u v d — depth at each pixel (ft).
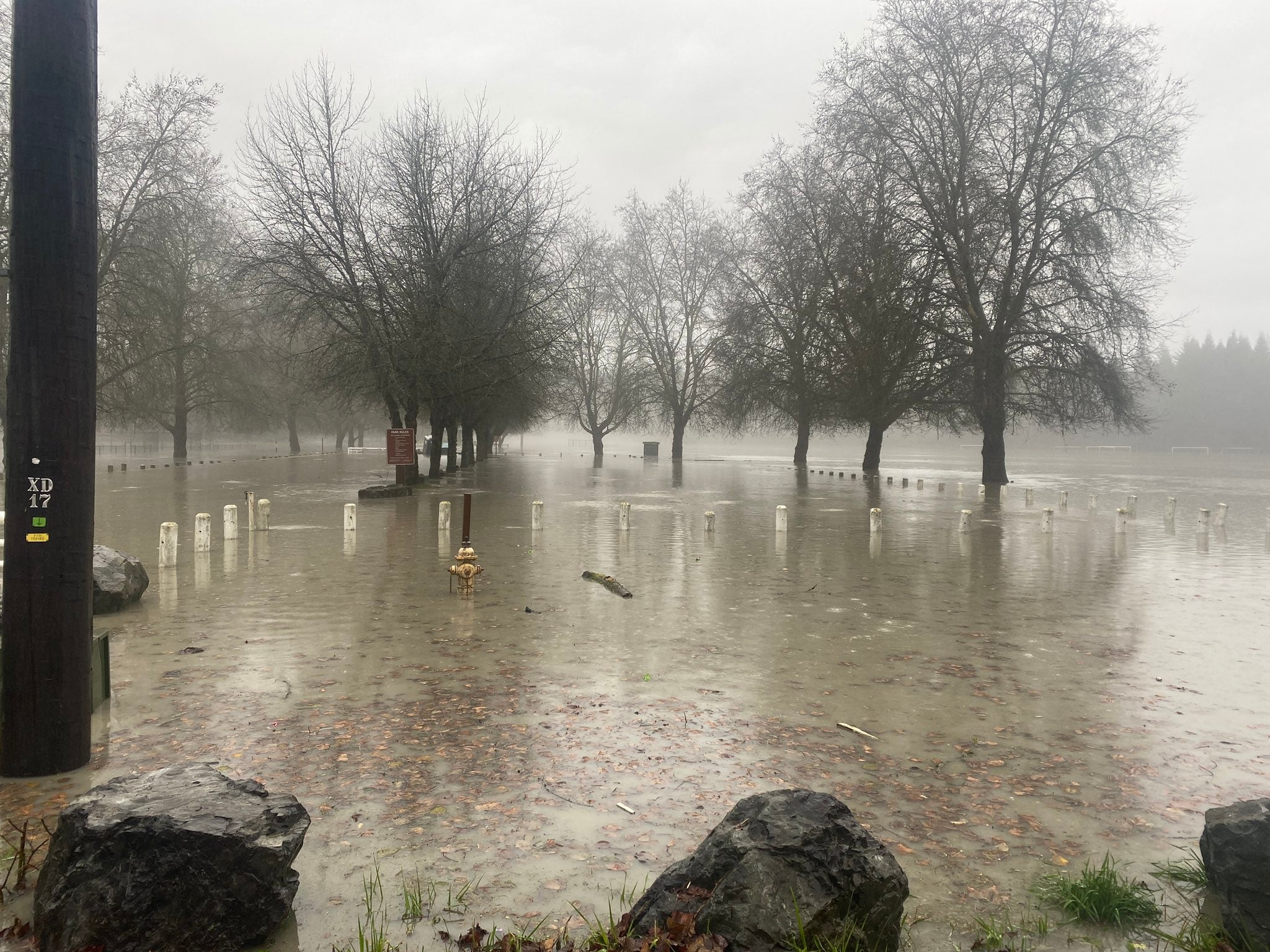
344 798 16.70
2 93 97.30
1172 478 166.91
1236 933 11.68
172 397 161.17
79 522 17.49
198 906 11.51
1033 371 118.32
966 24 114.83
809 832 11.65
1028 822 15.99
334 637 30.76
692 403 208.33
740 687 25.03
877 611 37.14
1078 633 33.06
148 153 116.88
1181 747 20.15
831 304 130.62
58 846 11.85
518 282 116.06
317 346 112.88
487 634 31.48
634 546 58.18
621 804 16.51
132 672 25.86
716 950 10.39
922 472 192.85
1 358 106.22
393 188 103.45
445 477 144.15
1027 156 114.73
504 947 11.44
